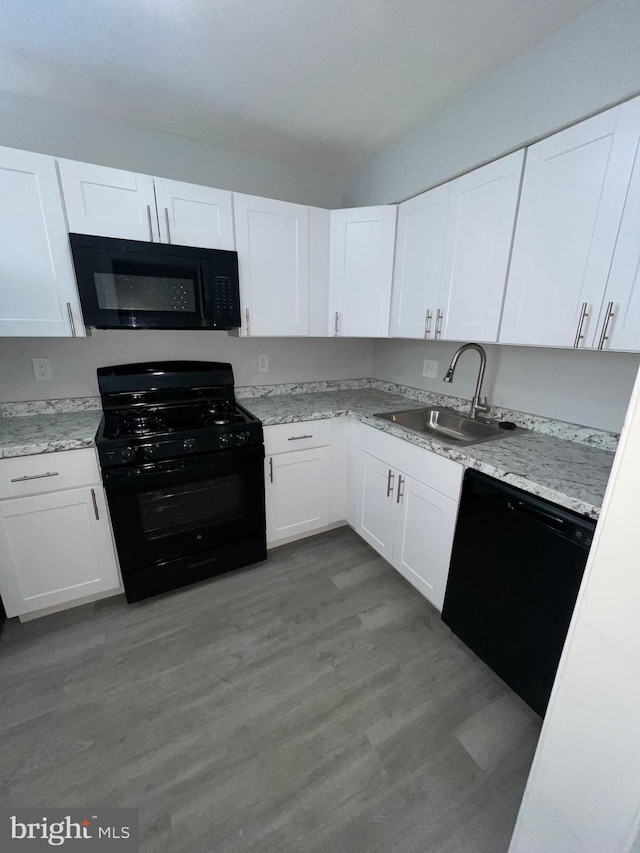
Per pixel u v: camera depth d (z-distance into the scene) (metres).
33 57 1.40
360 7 1.16
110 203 1.61
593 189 1.14
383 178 2.14
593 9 1.13
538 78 1.31
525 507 1.22
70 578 1.68
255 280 1.99
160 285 1.73
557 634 1.16
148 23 1.23
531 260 1.36
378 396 2.62
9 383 1.86
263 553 2.11
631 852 0.63
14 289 1.53
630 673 0.59
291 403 2.36
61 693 1.35
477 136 1.56
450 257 1.71
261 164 2.24
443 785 1.09
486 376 1.97
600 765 0.66
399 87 1.57
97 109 1.76
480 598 1.43
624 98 1.09
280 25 1.23
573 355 1.57
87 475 1.60
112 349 2.04
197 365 2.22
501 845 0.96
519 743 1.21
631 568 0.58
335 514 2.39
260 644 1.57
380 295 2.14
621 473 0.58
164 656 1.51
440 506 1.59
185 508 1.82
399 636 1.63
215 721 1.26
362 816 1.02
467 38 1.28
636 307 1.07
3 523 1.49
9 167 1.43
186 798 1.05
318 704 1.33
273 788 1.08
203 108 1.74
